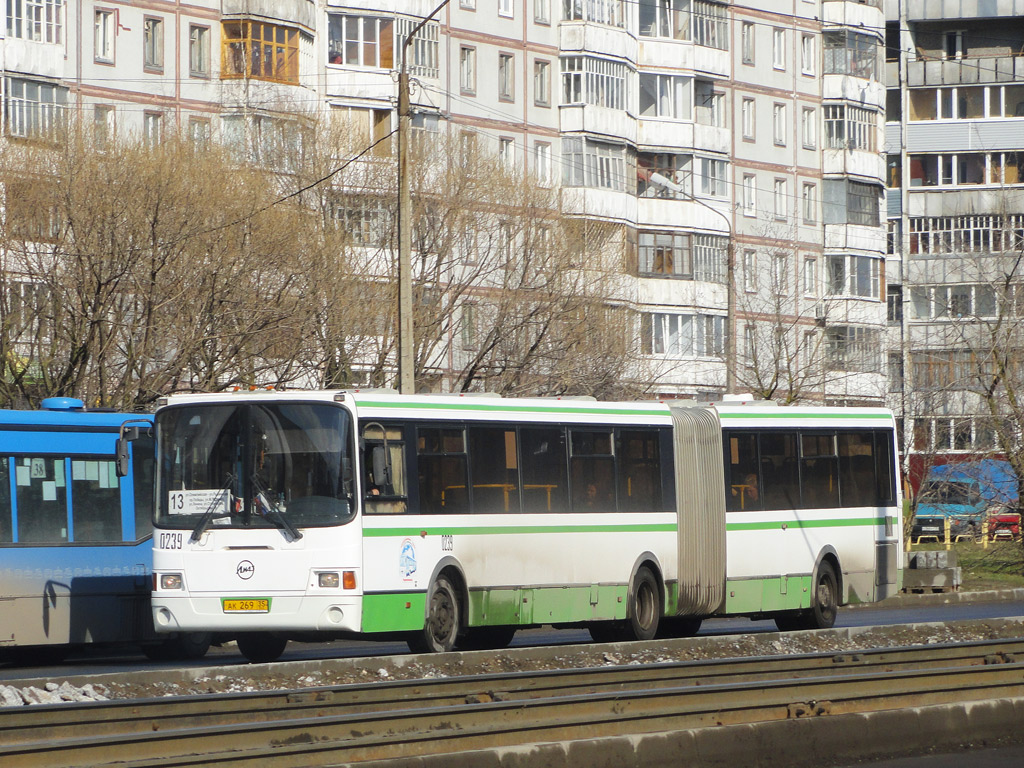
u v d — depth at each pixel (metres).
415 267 97.19
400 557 44.66
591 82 154.62
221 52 131.00
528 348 98.44
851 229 180.62
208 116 126.25
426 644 45.66
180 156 84.19
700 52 167.00
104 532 49.88
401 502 45.03
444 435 47.03
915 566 92.50
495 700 35.44
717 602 56.47
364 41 138.00
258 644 47.72
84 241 76.81
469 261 98.62
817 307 139.75
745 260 170.38
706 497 56.50
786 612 60.31
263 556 43.66
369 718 30.88
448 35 145.62
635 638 53.34
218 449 44.78
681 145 163.88
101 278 75.38
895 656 43.97
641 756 28.98
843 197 180.62
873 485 63.44
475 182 99.38
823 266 180.25
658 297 157.75
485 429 48.53
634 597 53.16
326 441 43.94
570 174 154.12
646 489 54.38
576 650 47.03
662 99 164.00
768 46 176.38
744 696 35.59
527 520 49.47
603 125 155.00
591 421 52.62
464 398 48.12
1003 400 105.75
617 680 38.88
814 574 60.06
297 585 43.31
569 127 154.25
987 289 113.69
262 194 86.94
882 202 185.50
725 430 57.72
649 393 109.62
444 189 97.56
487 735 29.30
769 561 58.44
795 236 176.38
